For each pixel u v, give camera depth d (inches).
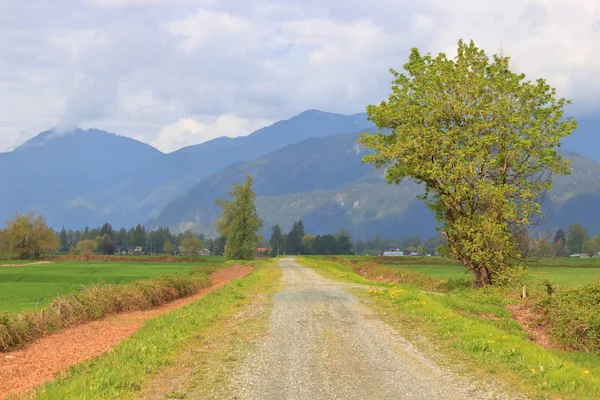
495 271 1190.3
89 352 556.7
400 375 399.9
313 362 442.6
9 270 3257.9
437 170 1196.5
